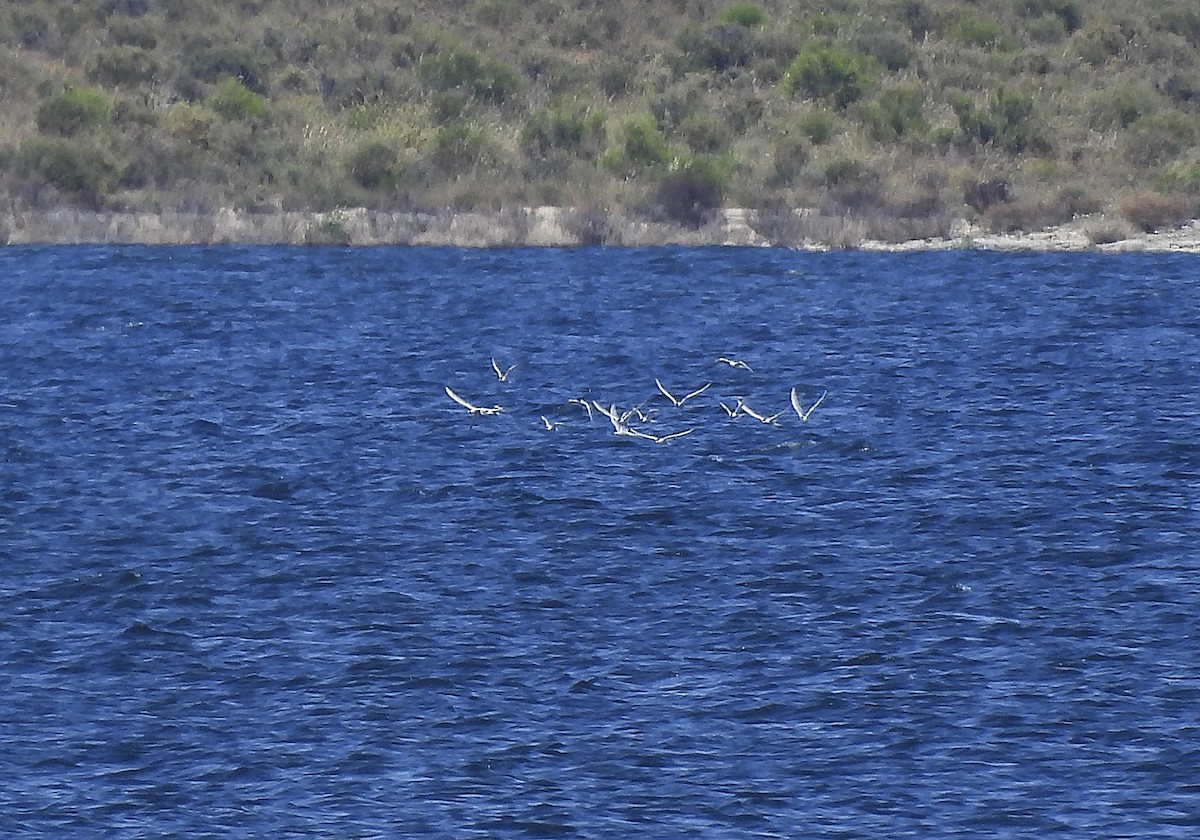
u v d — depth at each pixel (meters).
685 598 26.19
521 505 30.89
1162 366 41.88
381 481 32.53
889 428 36.19
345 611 25.77
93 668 23.72
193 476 32.94
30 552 28.52
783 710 22.28
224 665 23.80
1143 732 21.59
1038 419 36.84
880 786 20.38
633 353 44.41
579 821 19.66
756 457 33.97
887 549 28.39
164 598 26.33
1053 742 21.38
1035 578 26.92
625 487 31.95
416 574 27.38
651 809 19.89
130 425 36.88
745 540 28.91
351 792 20.33
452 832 19.45
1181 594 26.17
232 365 42.94
